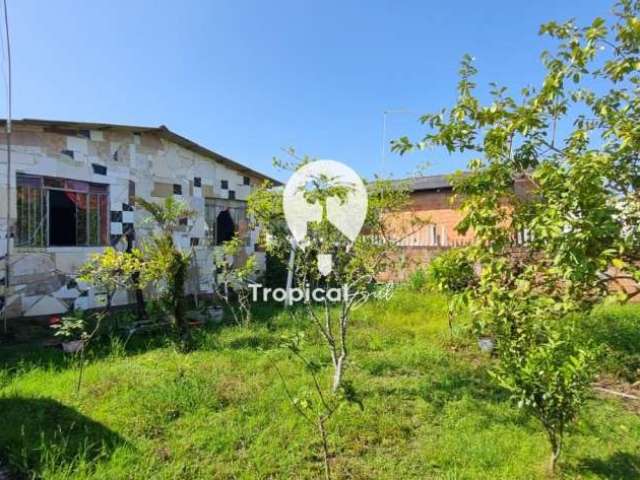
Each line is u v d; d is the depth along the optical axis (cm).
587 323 507
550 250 251
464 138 306
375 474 299
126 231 851
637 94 288
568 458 313
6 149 676
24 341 622
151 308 649
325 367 507
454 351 575
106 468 299
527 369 282
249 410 387
